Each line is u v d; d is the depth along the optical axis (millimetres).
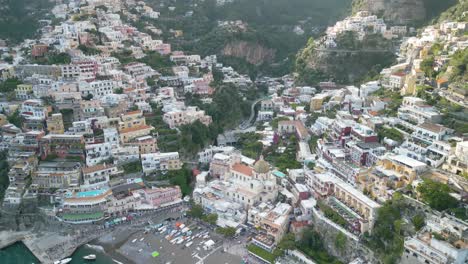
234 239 160875
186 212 177125
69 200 171500
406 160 152250
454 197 128750
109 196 175500
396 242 129125
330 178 168500
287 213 163375
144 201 182125
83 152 197000
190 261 148500
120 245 159500
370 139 181625
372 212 139250
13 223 173000
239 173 191000
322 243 150375
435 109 182375
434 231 121375
